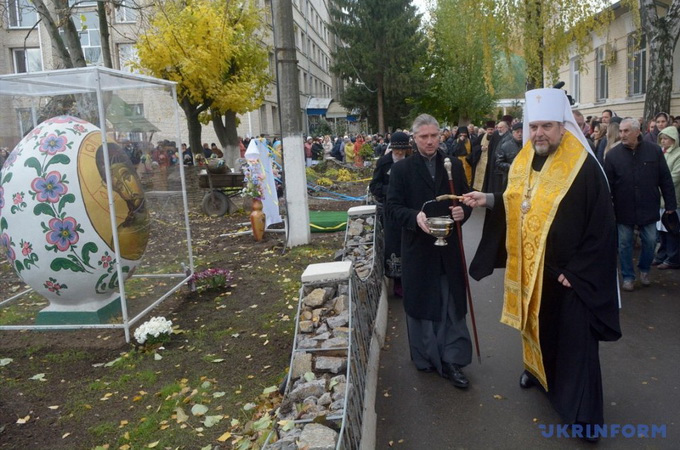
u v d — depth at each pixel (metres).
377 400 4.27
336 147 29.64
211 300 6.55
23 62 28.69
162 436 3.71
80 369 4.83
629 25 15.84
